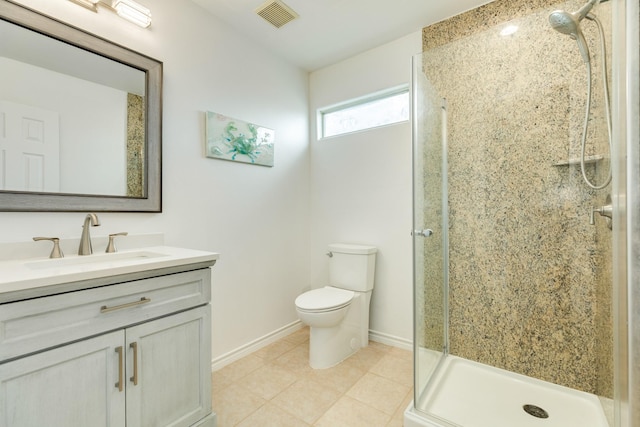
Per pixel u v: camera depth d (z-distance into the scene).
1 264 1.13
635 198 0.68
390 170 2.34
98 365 1.02
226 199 2.10
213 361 1.99
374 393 1.72
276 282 2.48
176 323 1.25
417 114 1.66
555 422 1.38
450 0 1.89
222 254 2.07
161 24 1.74
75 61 1.40
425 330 1.69
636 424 0.68
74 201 1.38
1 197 1.20
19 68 1.25
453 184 1.96
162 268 1.19
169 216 1.77
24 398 0.87
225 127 2.06
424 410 1.47
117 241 1.53
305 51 2.46
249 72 2.27
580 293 1.57
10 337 0.84
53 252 1.28
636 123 0.68
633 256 0.69
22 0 1.26
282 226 2.54
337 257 2.39
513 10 1.83
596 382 1.53
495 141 1.80
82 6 1.43
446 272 1.99
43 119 1.31
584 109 1.53
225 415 1.53
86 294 0.99
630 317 0.70
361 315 2.29
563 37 1.57
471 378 1.76
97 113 1.47
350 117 2.65
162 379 1.20
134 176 1.60
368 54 2.46
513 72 1.71
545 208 1.66
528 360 1.73
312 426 1.45
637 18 0.68
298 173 2.71
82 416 0.98
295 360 2.11
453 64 1.88
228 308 2.10
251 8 1.96
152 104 1.66
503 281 1.80
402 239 2.28
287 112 2.60
